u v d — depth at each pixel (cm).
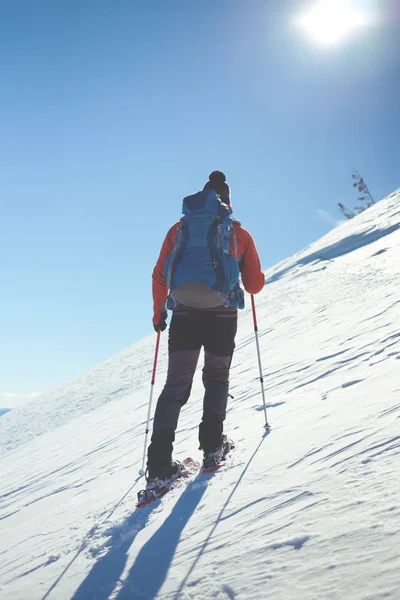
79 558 223
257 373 636
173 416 291
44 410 1684
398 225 1859
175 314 303
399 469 184
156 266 321
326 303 1084
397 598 119
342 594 129
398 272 1068
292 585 141
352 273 1366
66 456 671
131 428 670
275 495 209
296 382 473
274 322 1143
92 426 902
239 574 158
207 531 201
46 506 383
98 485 380
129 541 221
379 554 138
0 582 231
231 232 303
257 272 320
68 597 188
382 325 573
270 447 280
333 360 497
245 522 195
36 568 231
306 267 2033
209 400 298
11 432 1488
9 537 321
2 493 580
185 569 177
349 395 327
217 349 301
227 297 292
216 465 280
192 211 305
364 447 219
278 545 166
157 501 263
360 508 167
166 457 281
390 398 276
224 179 337
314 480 207
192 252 292
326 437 255
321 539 158
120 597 176
